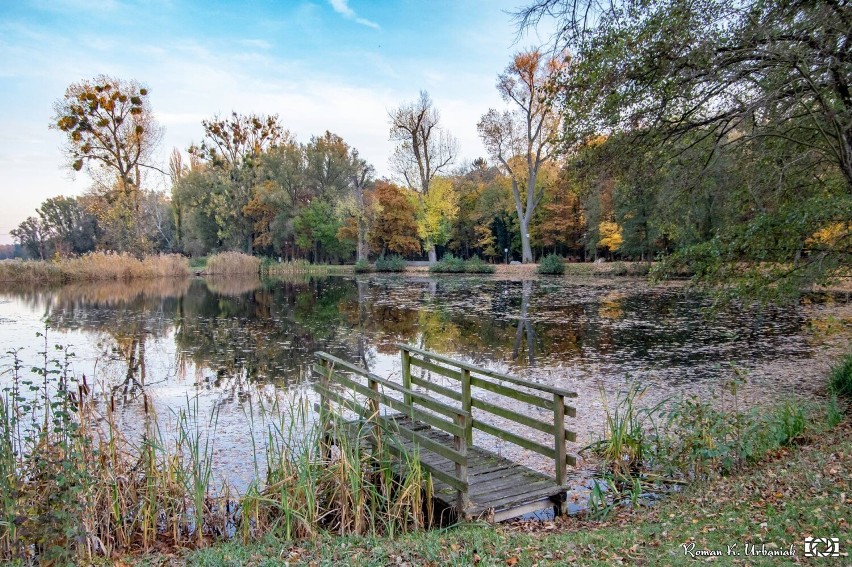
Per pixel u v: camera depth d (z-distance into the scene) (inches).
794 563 146.9
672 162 395.2
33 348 584.1
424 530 199.5
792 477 208.7
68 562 169.8
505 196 2105.1
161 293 1245.1
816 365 463.5
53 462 178.4
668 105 356.2
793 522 170.9
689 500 210.8
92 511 187.8
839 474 202.7
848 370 368.5
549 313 840.9
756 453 248.1
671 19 322.3
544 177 1834.4
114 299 1108.5
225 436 311.1
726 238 361.7
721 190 405.7
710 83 338.0
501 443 299.7
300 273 2025.1
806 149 374.9
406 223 2097.7
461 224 2362.2
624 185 413.4
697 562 152.1
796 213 331.0
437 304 989.8
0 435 193.2
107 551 186.1
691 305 906.1
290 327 738.2
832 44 315.9
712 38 320.2
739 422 260.8
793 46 316.2
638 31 337.1
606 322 738.8
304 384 435.5
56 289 1332.4
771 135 346.3
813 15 313.1
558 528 201.9
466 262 1910.7
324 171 2351.1
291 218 2266.2
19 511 168.1
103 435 242.5
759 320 727.1
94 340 638.5
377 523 209.8
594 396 388.2
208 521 208.5
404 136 1985.7
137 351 574.2
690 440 245.0
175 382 443.8
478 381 255.3
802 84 327.0
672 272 395.2
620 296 1071.6
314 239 2305.6
